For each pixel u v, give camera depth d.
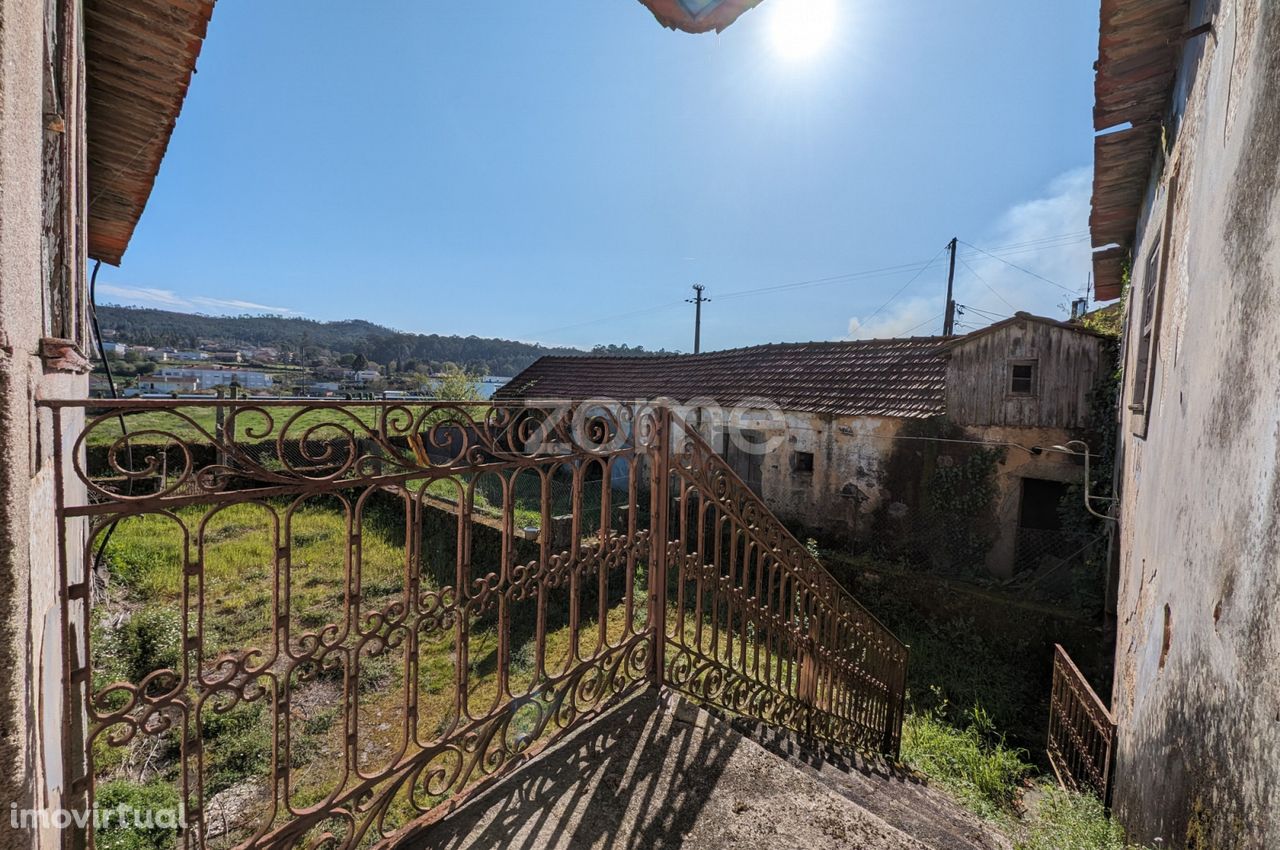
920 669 7.02
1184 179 3.35
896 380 10.35
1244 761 1.61
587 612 6.25
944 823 3.07
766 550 3.33
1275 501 1.56
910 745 5.16
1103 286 7.82
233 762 3.49
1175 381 3.19
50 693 1.22
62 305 2.17
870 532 9.70
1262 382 1.76
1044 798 3.90
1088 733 4.27
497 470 2.03
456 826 1.88
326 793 3.25
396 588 6.42
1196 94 3.10
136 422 9.99
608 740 2.39
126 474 1.21
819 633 3.82
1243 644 1.70
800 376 11.93
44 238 1.73
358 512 1.63
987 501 8.73
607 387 15.97
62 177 2.12
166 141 3.95
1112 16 3.46
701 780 2.21
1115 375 7.41
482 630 5.71
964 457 8.89
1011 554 8.54
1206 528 2.22
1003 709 6.33
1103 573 7.37
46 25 1.58
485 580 2.04
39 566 1.07
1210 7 2.80
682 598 2.79
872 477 9.70
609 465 2.51
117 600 5.91
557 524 7.33
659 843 1.90
